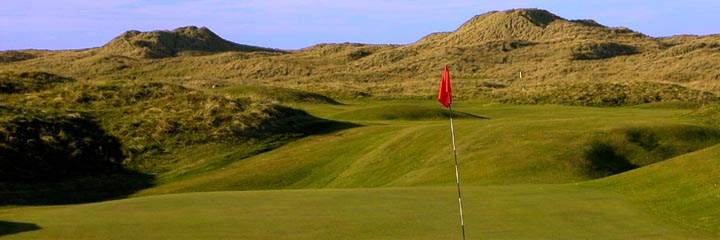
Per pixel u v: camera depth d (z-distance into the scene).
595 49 129.62
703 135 29.09
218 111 40.59
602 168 25.52
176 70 125.25
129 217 14.88
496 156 26.89
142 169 33.50
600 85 67.12
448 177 25.55
